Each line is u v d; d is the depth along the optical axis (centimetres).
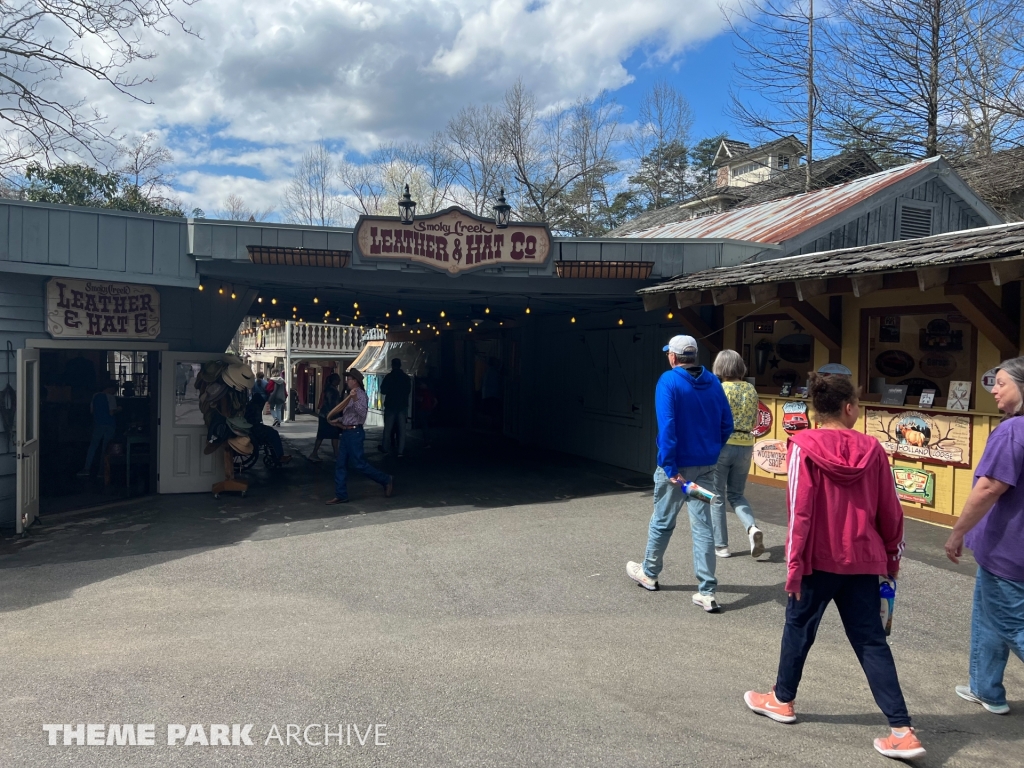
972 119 1692
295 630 462
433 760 305
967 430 654
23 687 381
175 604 521
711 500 454
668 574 568
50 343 846
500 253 877
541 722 337
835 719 338
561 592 529
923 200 1127
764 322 912
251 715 346
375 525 766
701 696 363
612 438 1211
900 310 731
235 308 1004
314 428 2236
